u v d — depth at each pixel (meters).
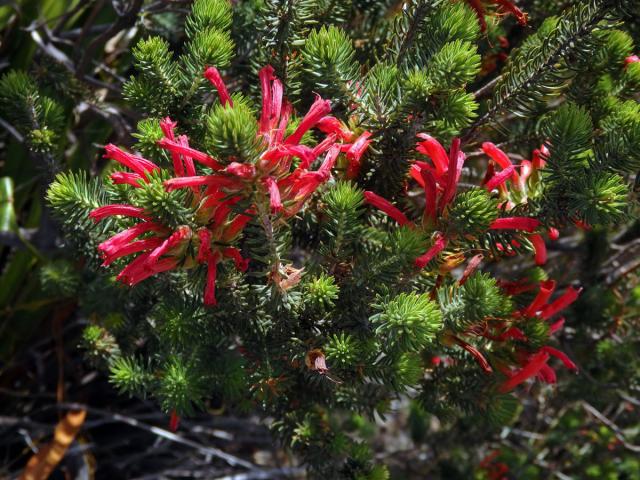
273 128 0.42
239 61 0.61
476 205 0.46
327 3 0.58
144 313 0.61
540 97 0.51
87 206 0.48
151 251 0.43
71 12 0.71
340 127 0.50
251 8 0.59
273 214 0.43
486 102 0.59
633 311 0.73
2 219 0.69
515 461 0.86
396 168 0.51
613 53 0.56
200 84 0.50
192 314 0.52
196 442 0.95
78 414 0.73
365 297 0.49
